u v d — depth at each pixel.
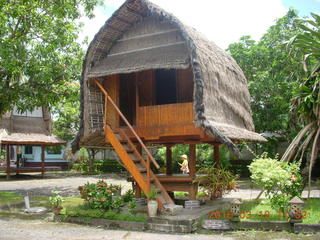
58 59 12.84
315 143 9.42
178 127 8.60
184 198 10.84
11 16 11.89
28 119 21.69
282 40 17.92
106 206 8.09
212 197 10.16
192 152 9.16
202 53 8.31
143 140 9.57
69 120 25.67
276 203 7.38
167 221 7.14
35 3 12.26
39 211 9.51
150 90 10.40
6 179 20.56
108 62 9.51
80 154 28.23
